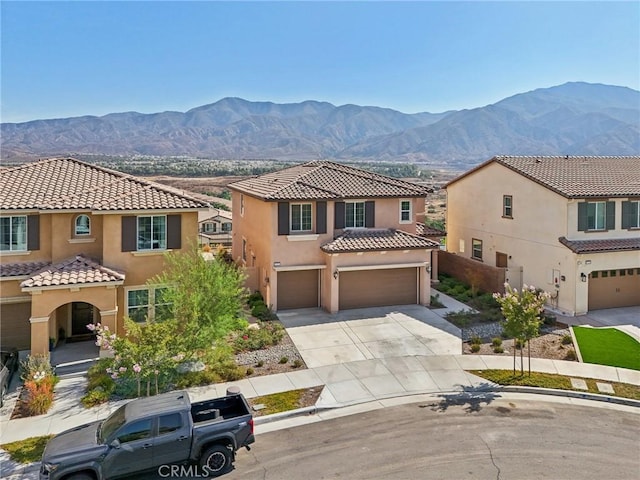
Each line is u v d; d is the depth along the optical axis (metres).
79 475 9.96
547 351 19.02
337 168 28.59
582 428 13.35
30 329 18.97
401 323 21.95
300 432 13.07
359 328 21.27
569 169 27.61
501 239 28.41
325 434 12.95
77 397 15.08
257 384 15.95
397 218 26.00
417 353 18.64
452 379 16.52
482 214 30.22
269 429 13.24
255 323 21.56
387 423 13.57
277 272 23.56
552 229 24.44
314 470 11.23
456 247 33.28
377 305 24.45
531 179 25.66
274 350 18.75
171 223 20.00
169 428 10.65
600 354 18.59
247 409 11.73
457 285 28.23
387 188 26.12
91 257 19.61
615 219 24.55
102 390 15.09
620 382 16.34
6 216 18.62
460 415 14.06
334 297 23.30
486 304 24.62
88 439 10.54
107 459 10.12
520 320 16.27
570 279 23.44
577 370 17.30
